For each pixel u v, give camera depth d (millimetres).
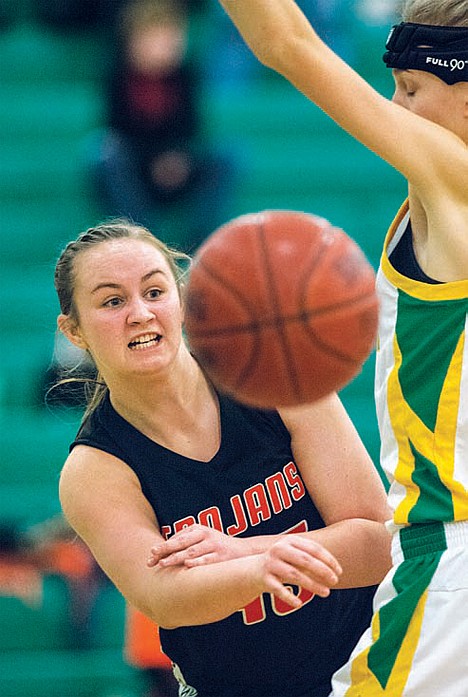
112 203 16688
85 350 6848
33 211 19266
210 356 5672
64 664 13602
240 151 19016
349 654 6875
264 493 6598
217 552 5953
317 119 20266
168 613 5969
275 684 6789
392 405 6191
